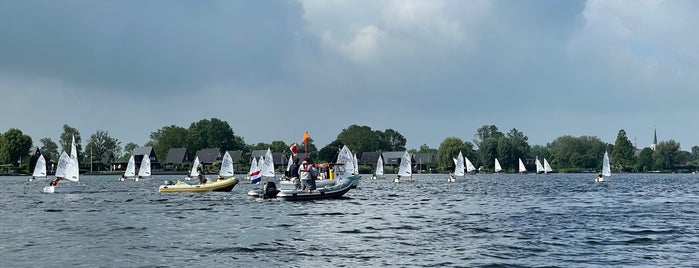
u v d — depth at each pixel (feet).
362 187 318.45
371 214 147.54
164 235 110.11
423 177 558.97
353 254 89.35
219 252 91.56
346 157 346.33
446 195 236.84
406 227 120.37
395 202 191.42
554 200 205.57
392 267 79.97
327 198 197.36
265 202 186.29
